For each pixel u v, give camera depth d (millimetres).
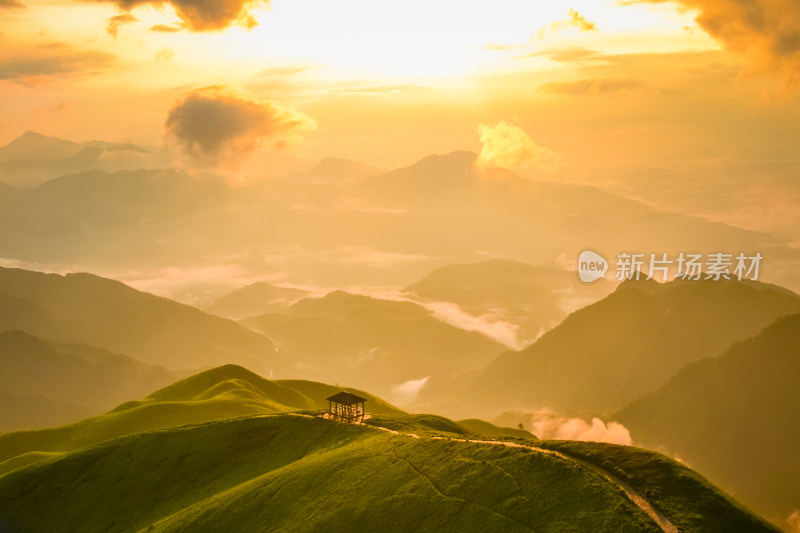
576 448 72188
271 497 84750
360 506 73875
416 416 109062
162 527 90250
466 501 67875
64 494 113688
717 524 58281
